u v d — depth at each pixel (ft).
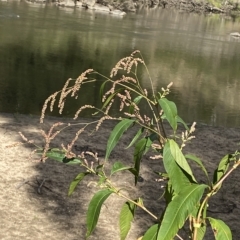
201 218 5.19
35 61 52.19
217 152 21.90
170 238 4.40
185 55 70.69
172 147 4.94
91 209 5.22
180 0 188.03
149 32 93.97
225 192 16.35
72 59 56.18
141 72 51.96
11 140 20.21
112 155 19.29
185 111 38.55
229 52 80.33
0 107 32.81
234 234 13.23
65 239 12.29
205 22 144.97
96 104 35.06
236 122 36.76
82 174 5.73
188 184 4.87
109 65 54.90
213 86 51.06
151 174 17.43
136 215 13.85
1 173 16.07
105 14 123.13
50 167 17.02
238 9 205.77
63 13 109.70
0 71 44.98
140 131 5.89
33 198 14.44
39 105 34.53
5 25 76.28
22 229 12.55
